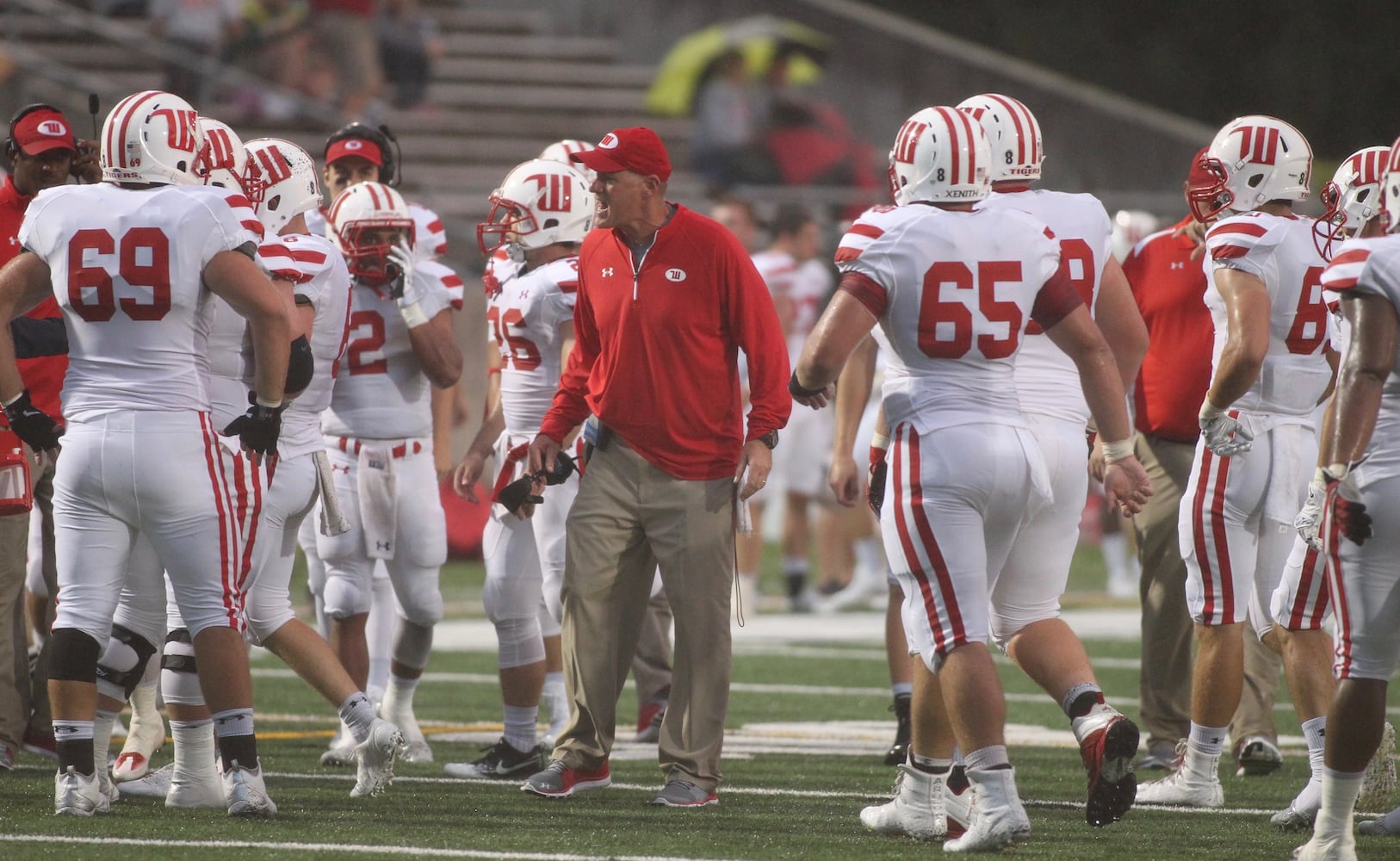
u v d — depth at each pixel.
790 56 71.50
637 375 20.95
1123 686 33.81
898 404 18.05
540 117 72.38
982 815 17.75
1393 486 16.50
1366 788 18.73
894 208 18.44
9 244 22.67
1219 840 19.05
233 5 64.12
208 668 18.97
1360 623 16.89
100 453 18.44
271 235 20.06
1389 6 90.69
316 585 25.56
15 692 22.72
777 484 47.12
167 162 18.70
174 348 18.56
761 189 67.50
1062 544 18.80
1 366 18.78
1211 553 21.14
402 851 17.67
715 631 21.11
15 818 19.19
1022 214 18.02
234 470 19.61
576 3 78.62
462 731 27.84
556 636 26.25
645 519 21.12
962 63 73.81
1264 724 24.33
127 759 22.23
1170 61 91.81
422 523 24.48
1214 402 19.98
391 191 24.33
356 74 65.62
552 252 24.20
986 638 17.88
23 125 22.53
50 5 62.19
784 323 49.06
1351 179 19.66
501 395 24.41
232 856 17.25
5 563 22.39
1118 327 20.73
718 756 21.20
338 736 24.69
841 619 45.56
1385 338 16.20
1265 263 20.30
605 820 19.83
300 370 19.45
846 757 25.44
